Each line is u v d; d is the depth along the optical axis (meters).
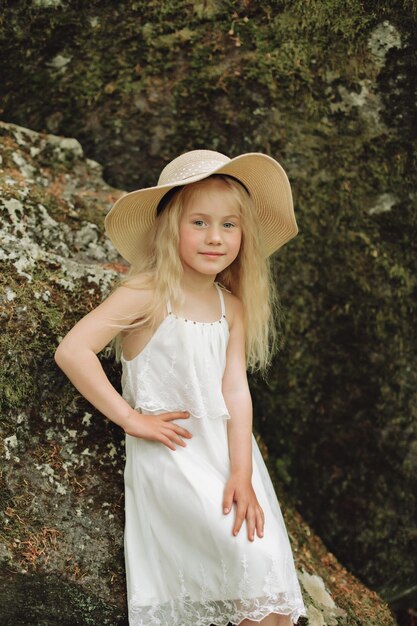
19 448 2.12
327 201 2.73
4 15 2.60
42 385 2.19
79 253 2.58
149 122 2.79
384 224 2.71
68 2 2.58
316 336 2.85
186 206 2.10
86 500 2.15
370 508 2.88
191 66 2.65
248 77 2.62
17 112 2.80
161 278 2.13
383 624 2.57
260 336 2.37
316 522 2.92
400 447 2.84
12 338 2.15
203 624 2.04
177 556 2.04
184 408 2.12
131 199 2.12
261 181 2.18
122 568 2.11
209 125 2.75
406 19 2.42
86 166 2.83
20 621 2.04
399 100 2.54
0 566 1.98
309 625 2.32
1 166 2.65
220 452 2.11
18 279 2.26
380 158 2.64
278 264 2.81
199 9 2.55
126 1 2.58
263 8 2.51
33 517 2.07
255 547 1.98
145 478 2.08
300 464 2.94
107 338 2.08
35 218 2.53
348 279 2.79
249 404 2.19
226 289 2.36
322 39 2.51
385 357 2.81
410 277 2.73
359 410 2.87
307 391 2.90
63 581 2.04
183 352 2.10
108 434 2.23
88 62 2.70
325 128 2.64
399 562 2.86
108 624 2.07
